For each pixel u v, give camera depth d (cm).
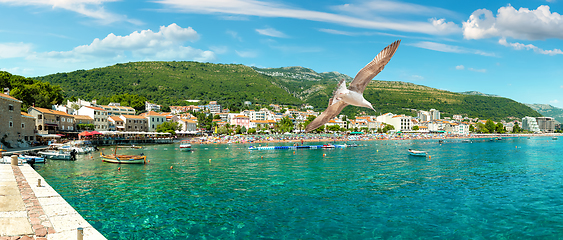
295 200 3381
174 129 15325
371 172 5206
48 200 2433
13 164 4306
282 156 7850
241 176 4794
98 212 2911
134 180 4406
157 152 8769
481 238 2389
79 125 11719
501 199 3394
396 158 7344
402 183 4259
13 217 2009
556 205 3141
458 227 2603
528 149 10062
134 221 2695
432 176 4806
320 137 16975
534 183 4197
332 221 2748
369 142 14800
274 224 2669
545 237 2389
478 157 7506
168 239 2334
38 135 8450
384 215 2903
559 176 4703
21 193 2625
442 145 12456
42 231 1798
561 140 17138
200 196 3525
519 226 2606
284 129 19850
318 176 4806
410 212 2984
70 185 4016
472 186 4053
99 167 5519
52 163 5906
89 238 1730
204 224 2652
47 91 12475
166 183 4222
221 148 10525
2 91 10188
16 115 7450
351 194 3641
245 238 2381
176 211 2973
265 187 3997
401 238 2397
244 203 3262
